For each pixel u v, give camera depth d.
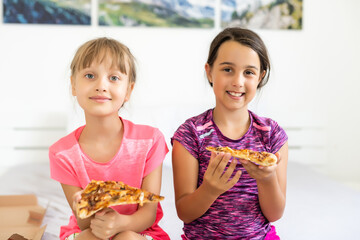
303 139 2.80
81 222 1.04
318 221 1.51
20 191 1.94
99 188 0.94
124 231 1.00
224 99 1.19
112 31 2.68
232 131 1.24
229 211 1.16
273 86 2.82
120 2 2.67
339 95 2.88
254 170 1.03
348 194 1.90
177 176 1.21
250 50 1.18
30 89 2.64
